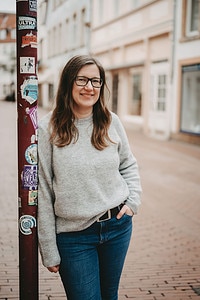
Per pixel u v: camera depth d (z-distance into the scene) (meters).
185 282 3.86
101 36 21.14
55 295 3.52
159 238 5.02
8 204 6.30
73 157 2.20
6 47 42.16
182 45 13.98
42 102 31.91
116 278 2.46
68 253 2.27
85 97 2.25
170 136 14.91
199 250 4.68
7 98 43.12
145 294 3.60
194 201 6.78
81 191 2.21
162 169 9.50
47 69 31.14
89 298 2.29
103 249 2.38
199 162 10.47
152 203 6.60
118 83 19.78
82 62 2.26
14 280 3.77
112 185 2.30
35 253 2.33
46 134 2.24
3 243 4.69
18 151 2.25
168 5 14.52
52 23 29.28
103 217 2.28
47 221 2.24
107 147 2.28
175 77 14.52
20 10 2.16
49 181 2.25
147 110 16.50
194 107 13.63
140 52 17.08
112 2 19.50
